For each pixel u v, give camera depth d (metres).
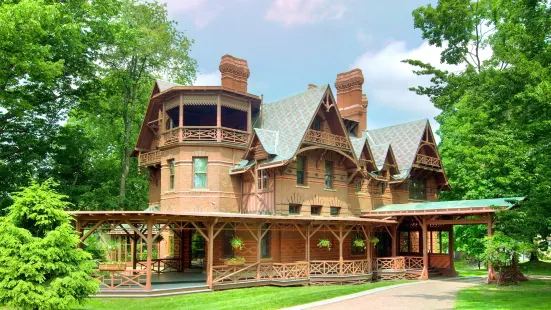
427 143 37.81
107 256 37.81
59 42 28.73
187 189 28.88
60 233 15.77
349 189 33.12
